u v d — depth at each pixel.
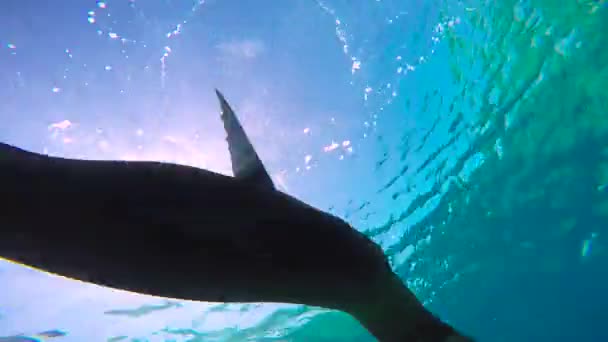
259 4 6.72
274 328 14.00
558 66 9.20
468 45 8.16
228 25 6.70
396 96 8.22
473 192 11.84
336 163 8.64
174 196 0.97
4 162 0.92
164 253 0.96
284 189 8.46
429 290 14.60
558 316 18.44
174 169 1.01
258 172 1.16
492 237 13.48
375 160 9.09
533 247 14.45
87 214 0.93
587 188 12.86
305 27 7.04
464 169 10.94
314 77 7.47
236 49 6.89
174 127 7.14
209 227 0.98
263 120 7.51
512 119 10.17
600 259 15.62
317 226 1.08
